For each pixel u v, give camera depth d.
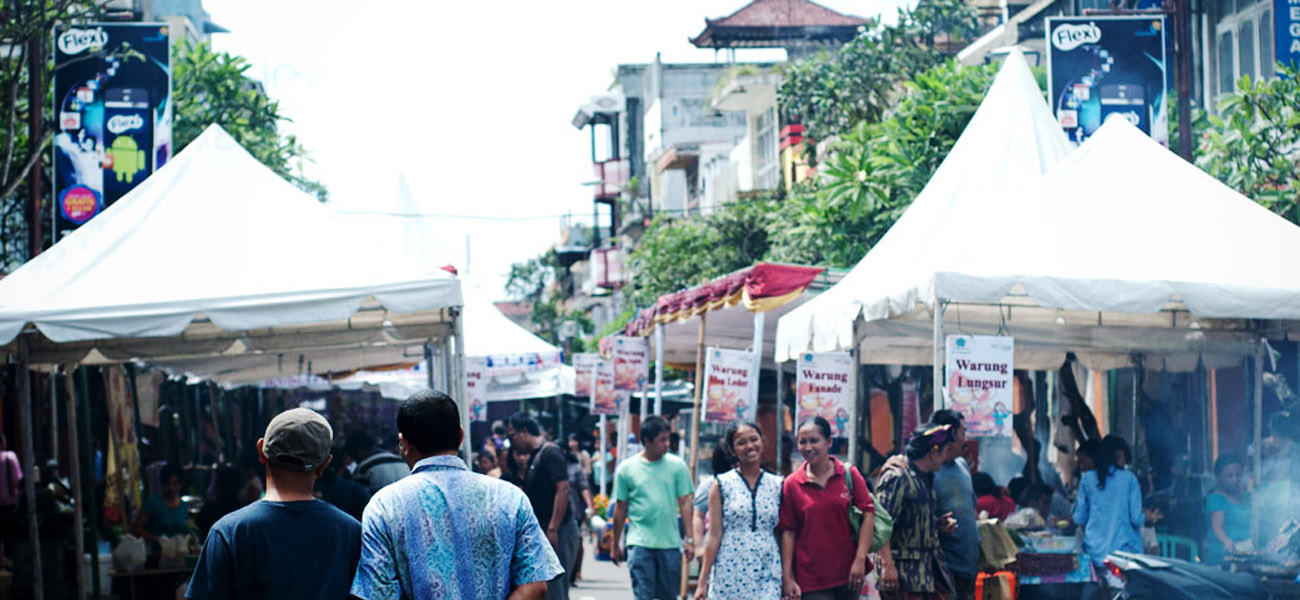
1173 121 19.05
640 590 10.52
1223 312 9.88
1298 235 10.52
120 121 18.47
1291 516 11.01
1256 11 18.64
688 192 59.91
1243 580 9.06
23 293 9.99
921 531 8.79
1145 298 9.79
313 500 5.14
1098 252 10.16
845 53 30.41
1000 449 15.21
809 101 30.80
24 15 16.08
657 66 65.44
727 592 8.60
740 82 43.22
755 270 14.34
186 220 10.82
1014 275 9.77
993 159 12.63
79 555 12.27
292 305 10.02
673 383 33.25
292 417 5.14
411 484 5.03
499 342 20.84
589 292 75.44
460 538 4.98
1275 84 16.61
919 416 15.73
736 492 8.69
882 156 21.55
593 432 33.47
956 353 9.58
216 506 13.80
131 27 18.55
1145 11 16.73
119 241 10.60
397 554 4.94
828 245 22.73
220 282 10.14
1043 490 12.42
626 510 10.77
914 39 30.11
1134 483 10.37
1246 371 12.30
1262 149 16.55
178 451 21.12
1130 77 16.48
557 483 11.49
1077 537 10.52
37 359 11.42
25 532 12.99
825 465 8.71
